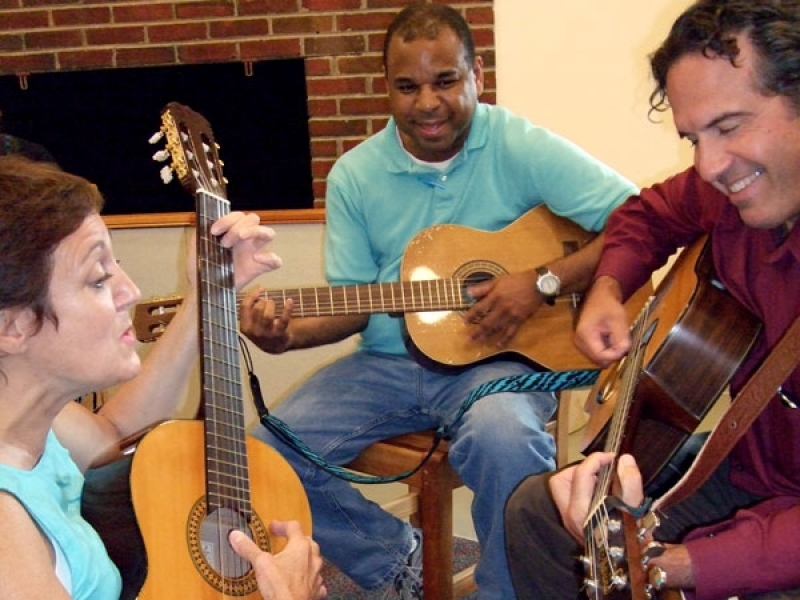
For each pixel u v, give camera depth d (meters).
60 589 0.97
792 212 1.18
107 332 1.03
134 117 3.25
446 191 2.01
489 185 2.01
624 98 3.13
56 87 3.25
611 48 3.10
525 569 1.46
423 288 1.92
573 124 3.18
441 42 1.88
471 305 1.92
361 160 2.06
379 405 1.96
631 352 1.51
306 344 1.97
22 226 0.95
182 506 1.29
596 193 1.94
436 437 1.81
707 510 1.43
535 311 1.93
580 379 1.85
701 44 1.13
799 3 1.10
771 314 1.31
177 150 1.45
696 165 1.22
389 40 1.94
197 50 3.20
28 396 1.02
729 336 1.33
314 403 1.95
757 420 1.31
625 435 1.33
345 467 1.93
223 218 1.42
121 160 3.28
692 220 1.60
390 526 1.93
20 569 0.95
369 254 2.07
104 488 1.23
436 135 1.94
